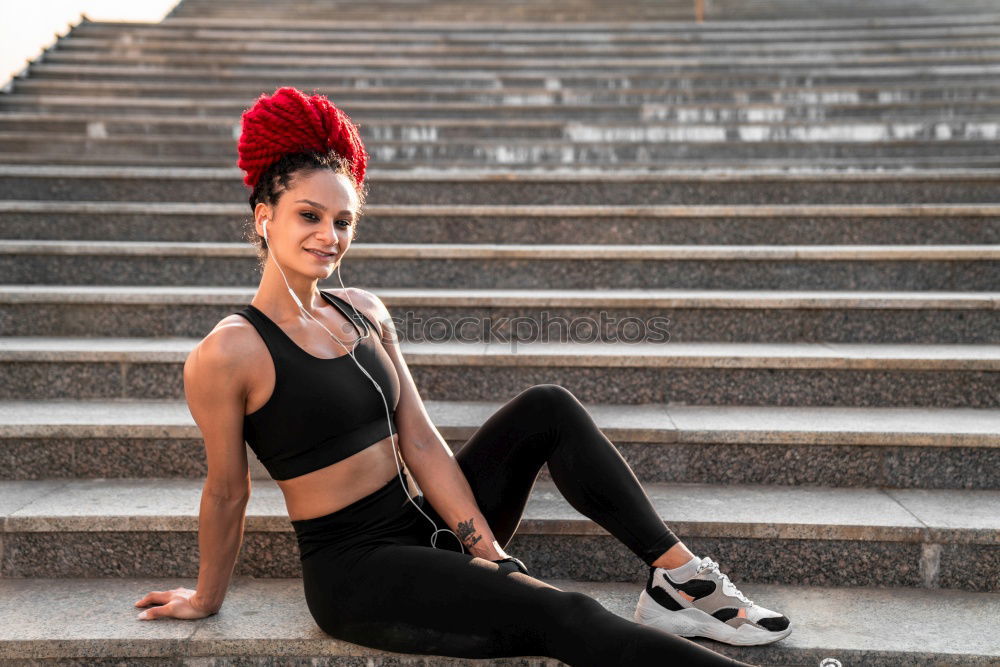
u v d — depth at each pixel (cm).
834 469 248
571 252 346
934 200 395
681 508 229
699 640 187
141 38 648
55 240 377
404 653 172
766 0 820
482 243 382
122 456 251
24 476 250
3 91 544
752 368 280
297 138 171
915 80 568
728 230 376
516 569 171
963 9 755
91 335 314
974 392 275
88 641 183
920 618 198
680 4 820
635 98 556
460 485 187
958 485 246
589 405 282
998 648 182
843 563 218
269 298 177
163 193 408
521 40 656
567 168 475
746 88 550
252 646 184
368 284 353
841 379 279
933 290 338
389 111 538
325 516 179
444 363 285
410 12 817
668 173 404
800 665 182
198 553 222
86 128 501
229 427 171
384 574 170
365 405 180
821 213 371
